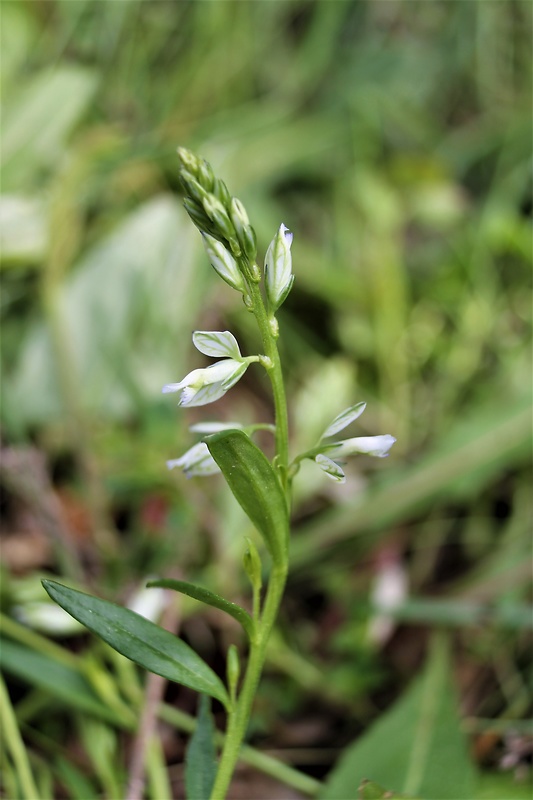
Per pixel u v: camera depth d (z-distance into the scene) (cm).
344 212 35
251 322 31
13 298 29
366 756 22
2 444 26
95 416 28
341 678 24
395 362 32
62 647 23
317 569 27
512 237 33
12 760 22
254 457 17
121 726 22
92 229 32
